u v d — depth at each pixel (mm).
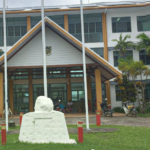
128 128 13594
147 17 27484
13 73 26109
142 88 22547
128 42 26047
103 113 20297
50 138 9344
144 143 9820
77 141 9656
